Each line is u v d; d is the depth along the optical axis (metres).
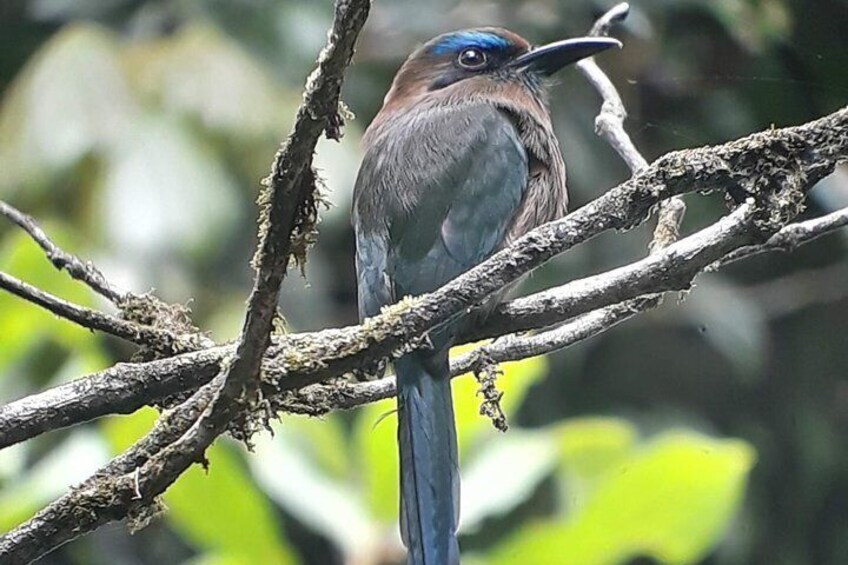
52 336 8.73
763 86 10.93
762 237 5.89
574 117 12.94
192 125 11.80
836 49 10.05
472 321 7.14
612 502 7.48
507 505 8.08
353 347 5.78
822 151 5.74
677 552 7.64
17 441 6.04
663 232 7.52
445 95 9.25
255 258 5.18
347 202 12.05
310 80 4.80
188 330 6.88
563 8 12.70
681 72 11.92
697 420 14.14
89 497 5.48
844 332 14.85
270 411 6.18
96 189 11.53
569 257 12.66
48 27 14.20
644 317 13.86
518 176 8.50
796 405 14.75
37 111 11.81
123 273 11.09
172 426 5.75
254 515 7.70
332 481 8.30
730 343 13.32
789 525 14.52
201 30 12.38
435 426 7.11
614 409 14.02
